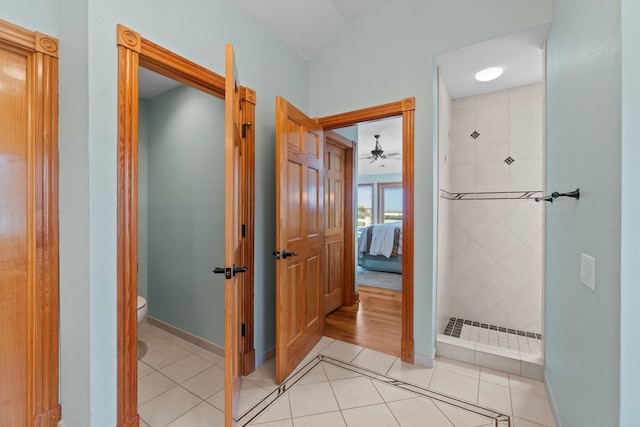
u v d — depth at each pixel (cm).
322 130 269
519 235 267
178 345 254
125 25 140
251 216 210
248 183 208
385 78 233
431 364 212
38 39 142
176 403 175
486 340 249
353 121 252
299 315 222
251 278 210
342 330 286
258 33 221
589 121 109
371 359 227
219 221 240
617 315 85
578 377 121
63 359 148
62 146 147
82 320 133
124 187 138
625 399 83
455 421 158
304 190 231
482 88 268
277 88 239
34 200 143
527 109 262
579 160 120
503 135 272
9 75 138
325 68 266
